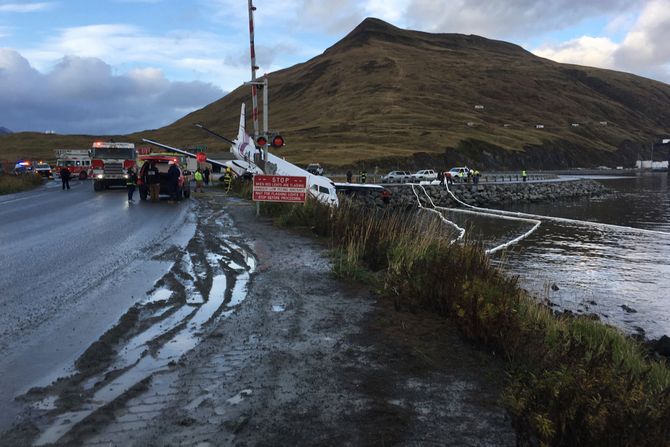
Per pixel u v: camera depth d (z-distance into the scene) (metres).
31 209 19.41
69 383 3.96
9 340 4.96
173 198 22.80
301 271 8.26
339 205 15.47
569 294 14.53
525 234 27.69
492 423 3.45
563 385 3.20
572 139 164.50
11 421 3.36
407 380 4.12
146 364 4.36
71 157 58.19
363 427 3.34
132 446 3.06
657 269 18.62
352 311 6.04
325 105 192.00
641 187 76.75
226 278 7.71
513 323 4.81
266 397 3.75
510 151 128.88
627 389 3.22
